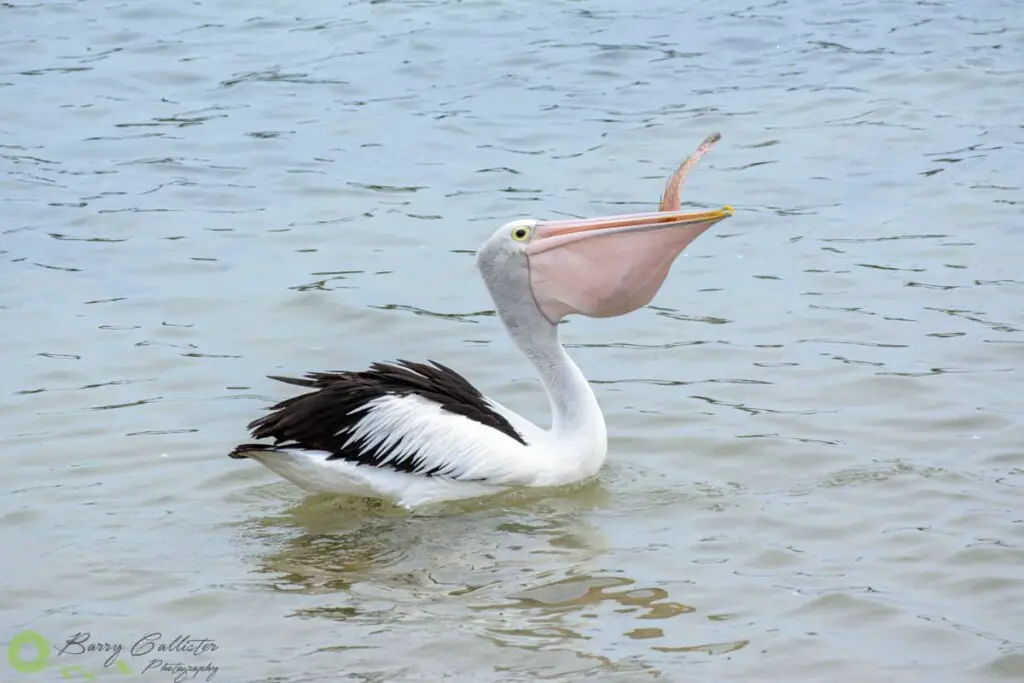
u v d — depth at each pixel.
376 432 11.76
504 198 19.92
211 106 23.83
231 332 15.91
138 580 10.54
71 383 14.48
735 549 10.97
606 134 22.33
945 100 23.23
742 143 21.81
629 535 11.29
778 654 9.41
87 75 25.22
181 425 13.55
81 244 18.55
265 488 12.27
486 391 14.43
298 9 28.95
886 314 16.02
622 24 27.78
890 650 9.47
